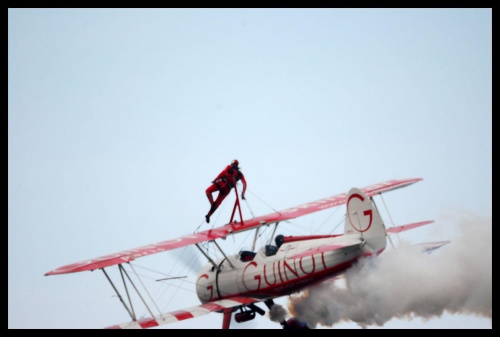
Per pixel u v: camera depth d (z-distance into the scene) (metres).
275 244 126.69
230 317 129.00
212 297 131.75
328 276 120.50
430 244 129.50
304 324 127.88
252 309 130.88
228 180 131.12
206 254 130.00
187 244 124.50
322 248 116.75
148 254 121.38
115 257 120.25
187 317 120.38
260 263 126.25
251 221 130.50
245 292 128.00
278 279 124.12
